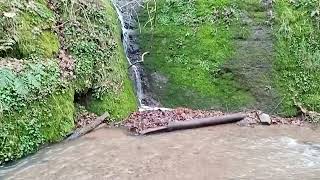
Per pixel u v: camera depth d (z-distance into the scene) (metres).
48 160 9.09
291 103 12.33
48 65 10.72
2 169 8.70
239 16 13.89
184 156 9.19
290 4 13.72
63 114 10.52
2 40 10.40
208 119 11.45
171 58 13.89
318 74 12.59
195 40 13.93
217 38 13.73
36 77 10.14
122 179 8.05
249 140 10.27
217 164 8.70
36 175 8.33
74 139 10.39
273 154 9.29
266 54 13.14
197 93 13.18
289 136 10.60
